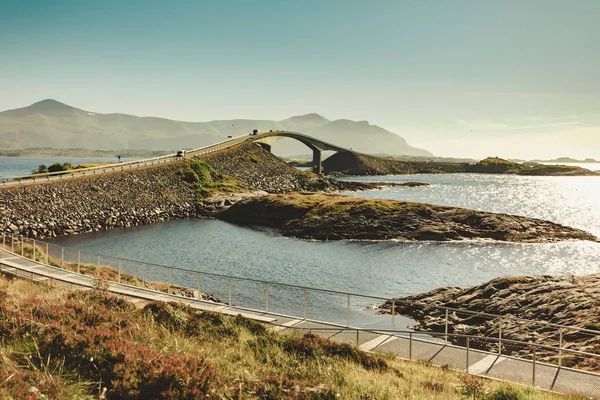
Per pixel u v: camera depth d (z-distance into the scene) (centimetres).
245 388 1172
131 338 1473
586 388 1788
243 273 6303
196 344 1739
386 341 2377
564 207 15938
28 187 10162
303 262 7075
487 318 3656
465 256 7562
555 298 3575
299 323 2619
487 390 1552
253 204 12225
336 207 10556
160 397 1045
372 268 6675
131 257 7344
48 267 4169
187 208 13088
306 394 1198
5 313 1445
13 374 923
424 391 1523
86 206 10712
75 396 952
